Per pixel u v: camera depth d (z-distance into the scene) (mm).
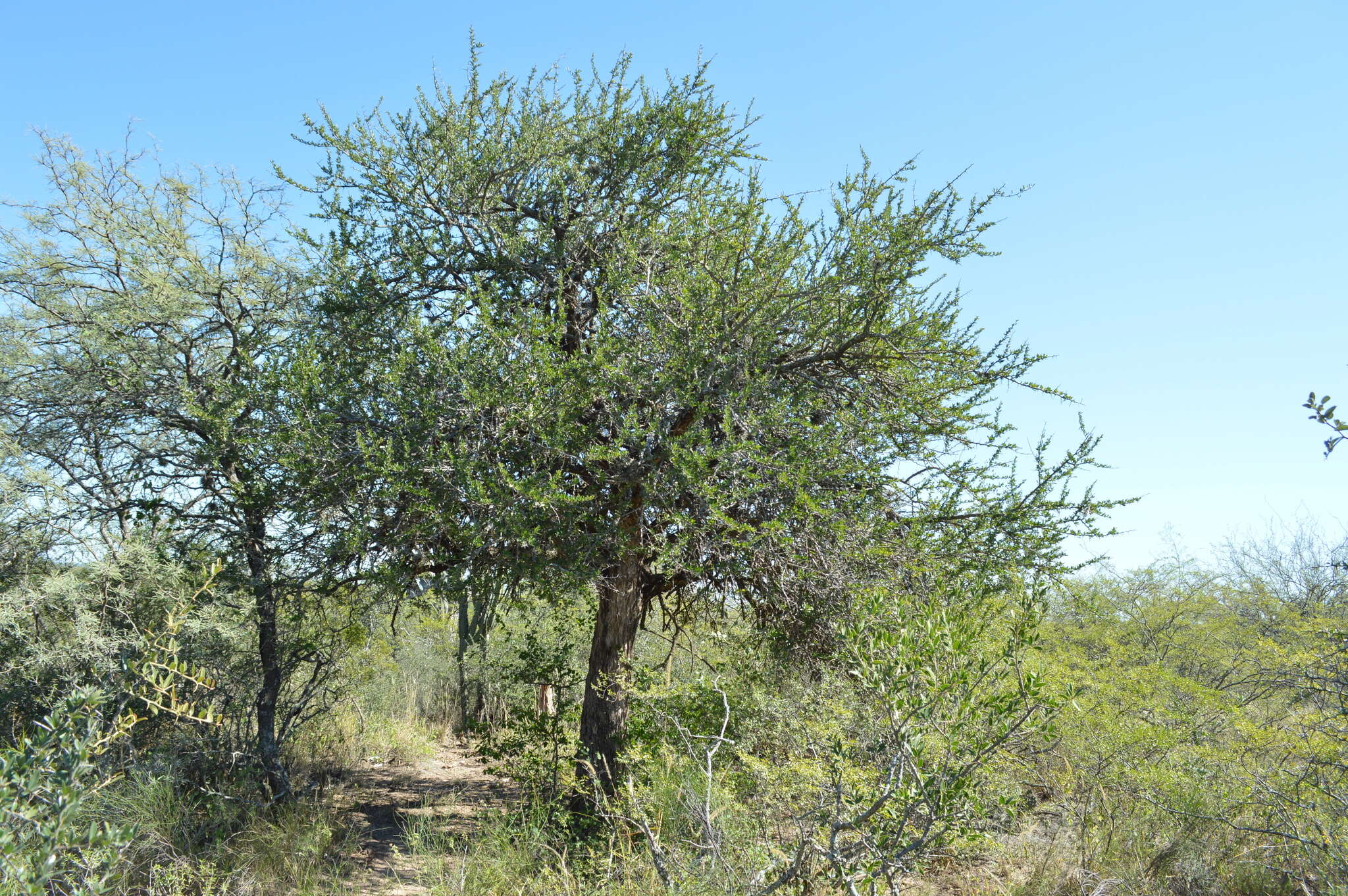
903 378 6605
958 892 5266
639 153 7219
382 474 5828
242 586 7625
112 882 4609
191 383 7617
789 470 5746
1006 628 4570
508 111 7250
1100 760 6387
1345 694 5801
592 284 7293
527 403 5840
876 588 4789
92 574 6977
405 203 7066
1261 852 5445
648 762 6051
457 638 14828
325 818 7008
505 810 7281
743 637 8008
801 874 4422
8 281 7402
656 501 6219
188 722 7328
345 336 6836
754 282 6500
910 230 6219
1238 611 11445
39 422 7398
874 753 4734
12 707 6777
